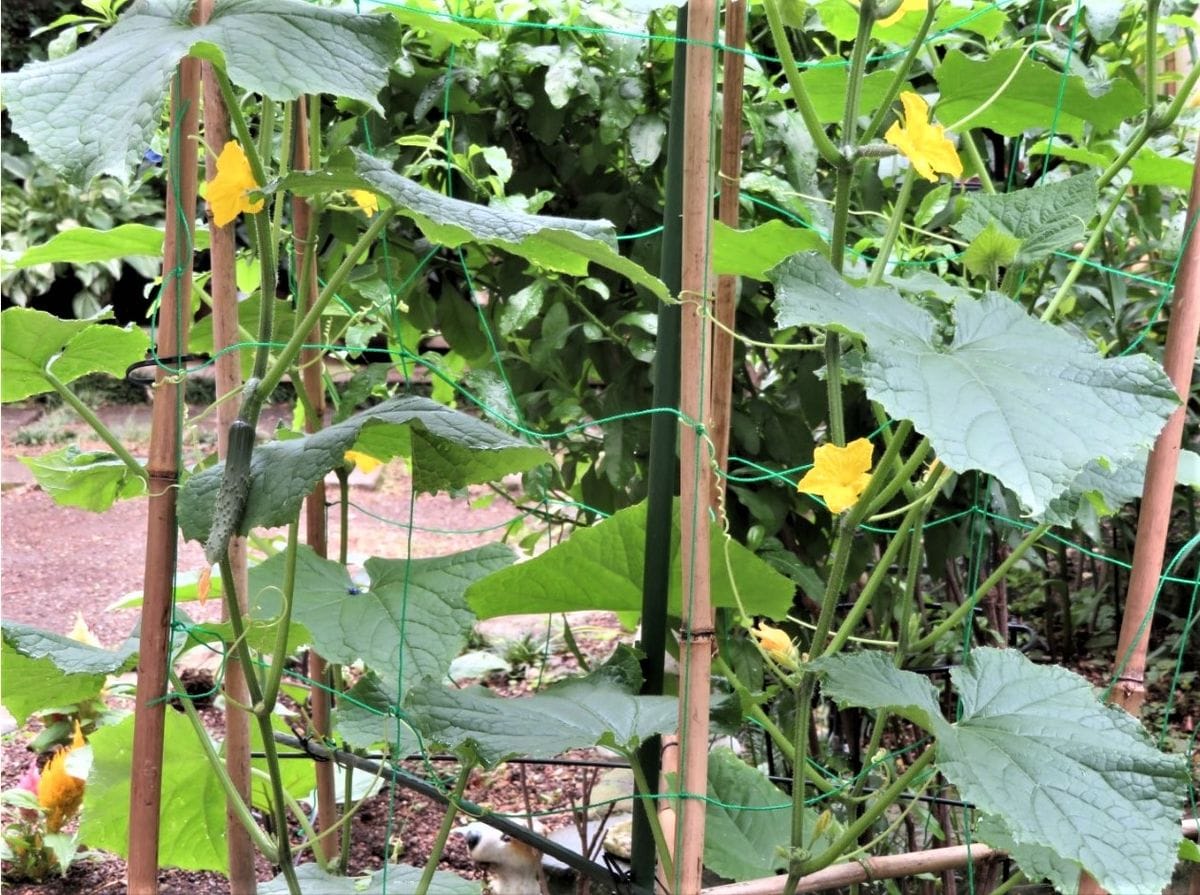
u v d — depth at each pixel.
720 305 1.37
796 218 1.65
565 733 1.12
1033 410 0.85
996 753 1.03
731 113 1.35
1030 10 2.19
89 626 3.99
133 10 1.00
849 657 1.11
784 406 2.12
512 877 1.84
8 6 7.64
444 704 1.15
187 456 1.82
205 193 1.01
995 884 1.66
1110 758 1.01
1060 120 1.54
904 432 1.06
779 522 2.05
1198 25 1.70
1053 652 3.13
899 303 0.98
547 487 2.12
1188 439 2.47
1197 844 1.33
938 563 2.05
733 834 1.56
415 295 2.19
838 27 1.56
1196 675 2.89
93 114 0.84
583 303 2.14
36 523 5.37
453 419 1.10
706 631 1.12
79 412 1.14
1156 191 2.35
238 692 1.33
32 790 2.44
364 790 2.41
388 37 0.95
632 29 1.83
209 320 1.71
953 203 1.96
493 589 1.36
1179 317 1.26
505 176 1.79
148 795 1.15
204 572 1.17
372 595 1.29
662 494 1.26
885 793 1.12
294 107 1.46
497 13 1.96
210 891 2.23
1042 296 2.12
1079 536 2.92
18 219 7.49
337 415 1.70
